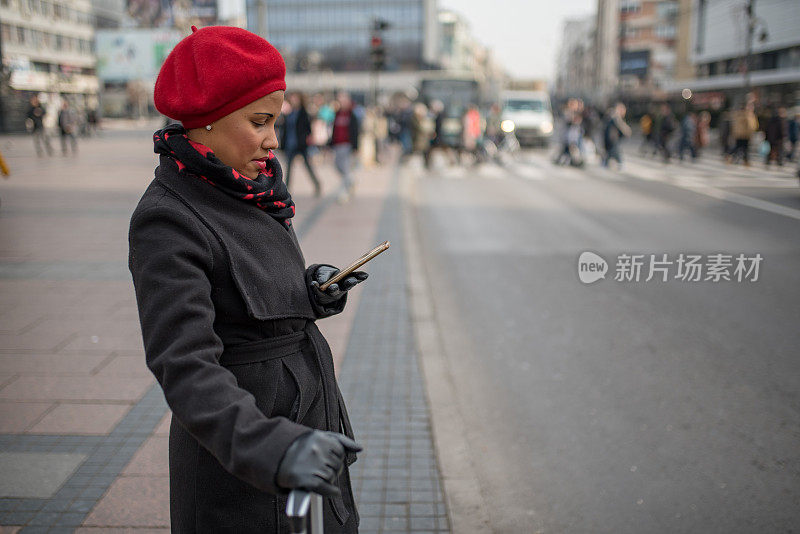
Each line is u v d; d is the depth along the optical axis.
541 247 7.98
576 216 10.10
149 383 3.81
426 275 6.80
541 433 3.53
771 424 3.55
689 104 33.22
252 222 1.36
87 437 3.20
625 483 3.04
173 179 1.31
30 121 20.22
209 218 1.29
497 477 3.11
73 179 13.88
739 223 9.19
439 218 10.11
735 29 27.56
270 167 1.49
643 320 5.29
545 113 26.55
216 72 1.26
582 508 2.86
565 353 4.64
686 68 38.47
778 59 24.22
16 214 9.45
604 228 9.05
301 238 8.13
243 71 1.27
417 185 14.41
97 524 2.54
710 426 3.55
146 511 2.62
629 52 59.50
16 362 4.12
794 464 3.16
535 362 4.50
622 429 3.55
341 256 7.18
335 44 87.50
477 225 9.51
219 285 1.27
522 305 5.78
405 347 4.54
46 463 2.96
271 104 1.34
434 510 2.71
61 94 50.31
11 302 5.35
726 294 5.92
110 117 65.31
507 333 5.08
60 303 5.33
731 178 15.05
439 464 3.07
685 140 19.89
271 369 1.33
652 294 5.99
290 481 0.97
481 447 3.39
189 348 1.12
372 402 3.71
